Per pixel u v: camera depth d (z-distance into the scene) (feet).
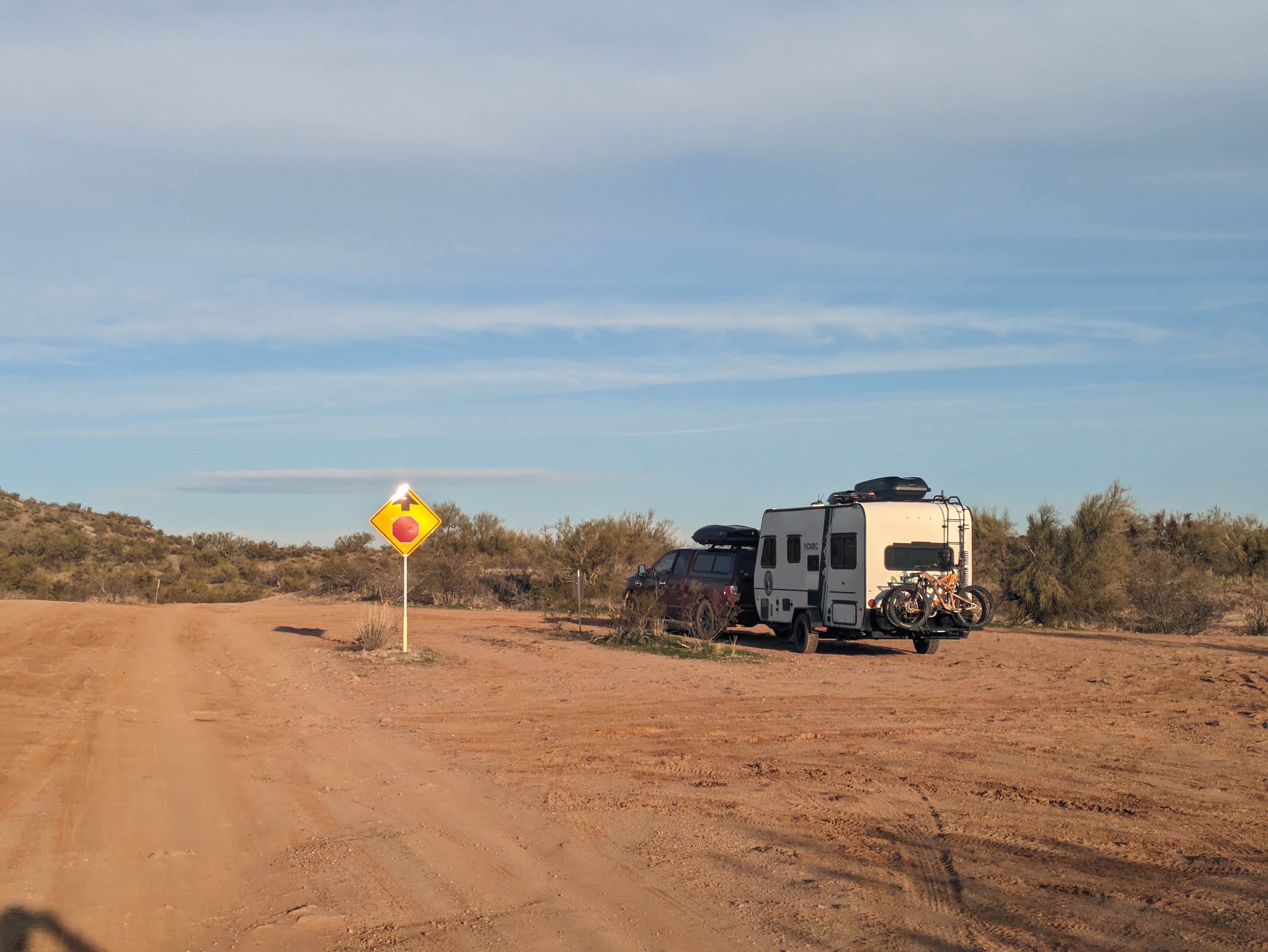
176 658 53.36
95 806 23.41
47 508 214.07
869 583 56.49
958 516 57.98
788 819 23.38
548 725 35.47
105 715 35.22
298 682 45.24
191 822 22.38
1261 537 122.93
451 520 138.10
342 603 109.81
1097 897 18.17
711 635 64.75
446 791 25.81
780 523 65.10
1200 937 16.25
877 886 18.81
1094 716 37.76
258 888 18.33
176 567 185.47
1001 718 37.32
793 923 16.90
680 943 16.03
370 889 18.38
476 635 68.28
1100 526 85.30
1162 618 81.20
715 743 32.35
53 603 94.84
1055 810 24.29
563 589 108.17
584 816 23.59
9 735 31.24
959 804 24.84
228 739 31.78
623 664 53.16
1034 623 86.84
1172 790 26.32
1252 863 20.25
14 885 17.94
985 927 16.72
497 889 18.53
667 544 119.44
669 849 21.04
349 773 27.66
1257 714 38.32
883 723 36.01
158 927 16.28
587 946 15.88
